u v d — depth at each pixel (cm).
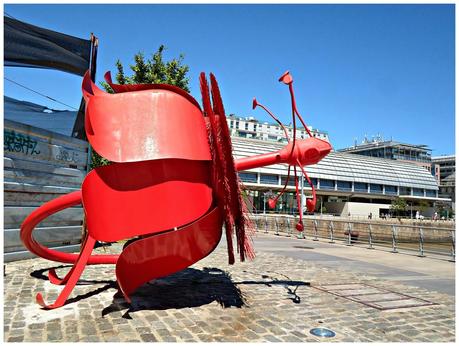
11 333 445
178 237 515
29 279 739
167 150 521
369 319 561
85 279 753
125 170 529
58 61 1266
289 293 704
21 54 1188
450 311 620
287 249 1468
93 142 527
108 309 551
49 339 430
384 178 7881
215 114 558
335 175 7281
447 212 8394
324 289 751
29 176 980
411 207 7938
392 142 11650
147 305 580
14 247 935
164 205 519
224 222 578
